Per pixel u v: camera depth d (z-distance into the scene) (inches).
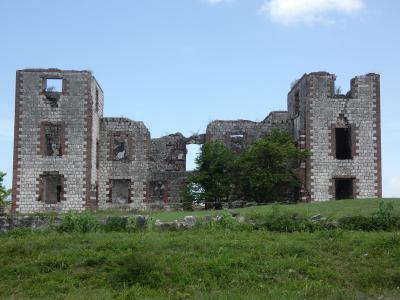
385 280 817.5
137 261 852.6
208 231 1122.7
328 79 1919.3
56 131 1940.2
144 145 2065.7
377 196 1891.0
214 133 2090.3
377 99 1931.6
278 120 2209.6
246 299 725.3
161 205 1995.6
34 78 1907.0
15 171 1872.5
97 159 2022.6
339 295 744.3
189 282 818.8
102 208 1993.1
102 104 2160.4
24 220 1277.1
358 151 1904.5
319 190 1873.8
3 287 819.4
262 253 924.6
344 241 986.7
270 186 1859.0
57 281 837.8
